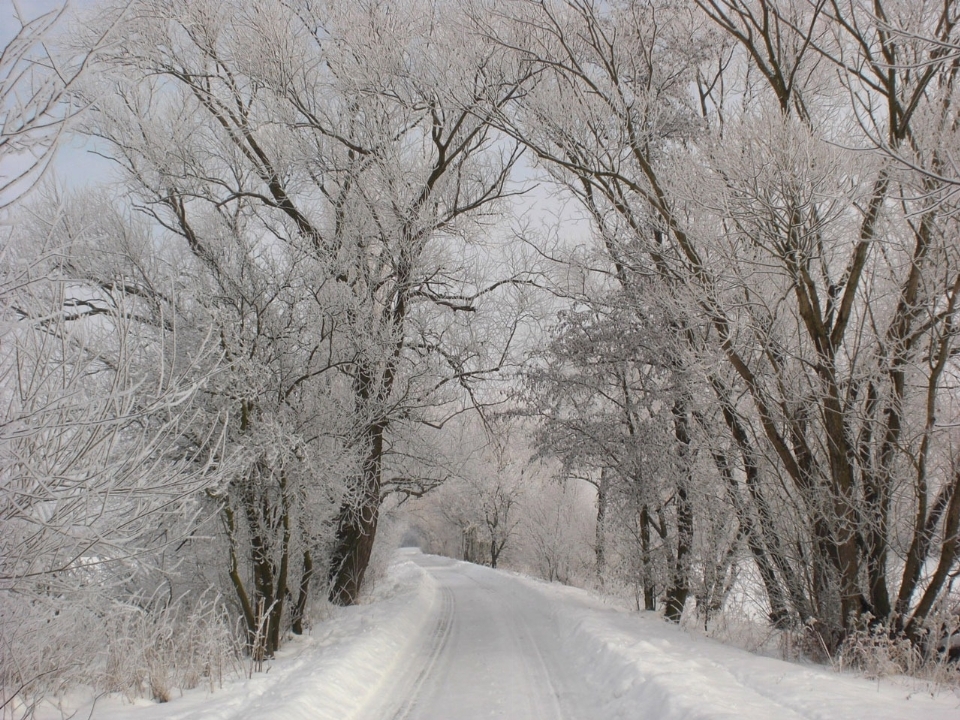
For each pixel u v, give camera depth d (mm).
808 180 8570
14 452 4488
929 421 8719
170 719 5992
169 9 12594
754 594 12234
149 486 5086
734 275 9945
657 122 11930
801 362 9992
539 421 15883
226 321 9406
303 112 14742
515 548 42688
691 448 13266
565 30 12031
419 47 14586
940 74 9320
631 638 9836
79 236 5047
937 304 9250
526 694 7812
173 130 12523
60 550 5008
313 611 13328
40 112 4188
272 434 9328
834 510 9695
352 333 12273
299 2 14930
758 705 5910
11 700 5359
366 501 14211
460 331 16031
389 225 14328
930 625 8609
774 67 10266
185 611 10375
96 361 6980
